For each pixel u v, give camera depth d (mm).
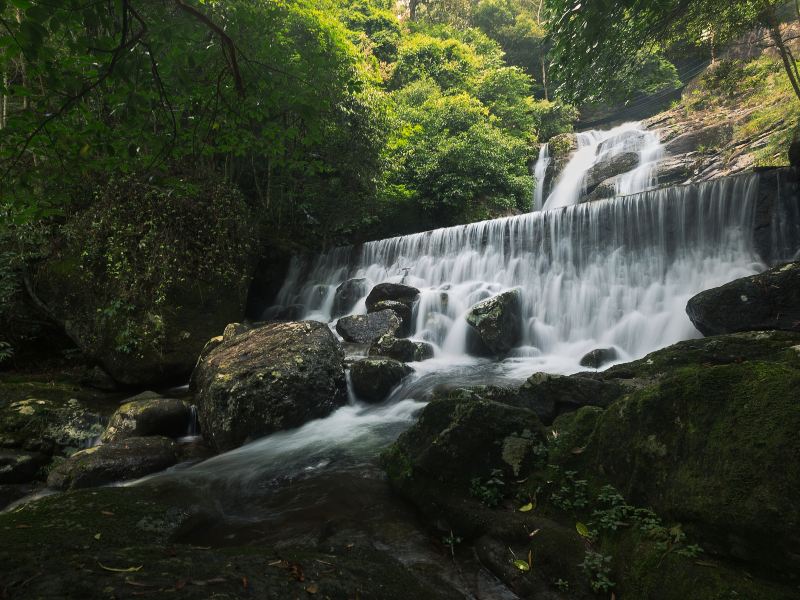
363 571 2428
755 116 15914
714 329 6090
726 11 8961
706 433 2523
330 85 10836
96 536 2994
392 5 34125
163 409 6367
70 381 9039
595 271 9820
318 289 13578
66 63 3195
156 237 9453
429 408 4148
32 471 5664
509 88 26172
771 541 2061
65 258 9297
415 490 3732
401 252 13844
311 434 5770
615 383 4418
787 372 2453
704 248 8570
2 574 2008
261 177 15148
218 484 4426
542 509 3180
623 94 10148
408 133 17297
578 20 6824
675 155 17609
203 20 3125
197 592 1846
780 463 2141
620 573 2500
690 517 2389
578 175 20328
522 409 3902
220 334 9680
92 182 9398
